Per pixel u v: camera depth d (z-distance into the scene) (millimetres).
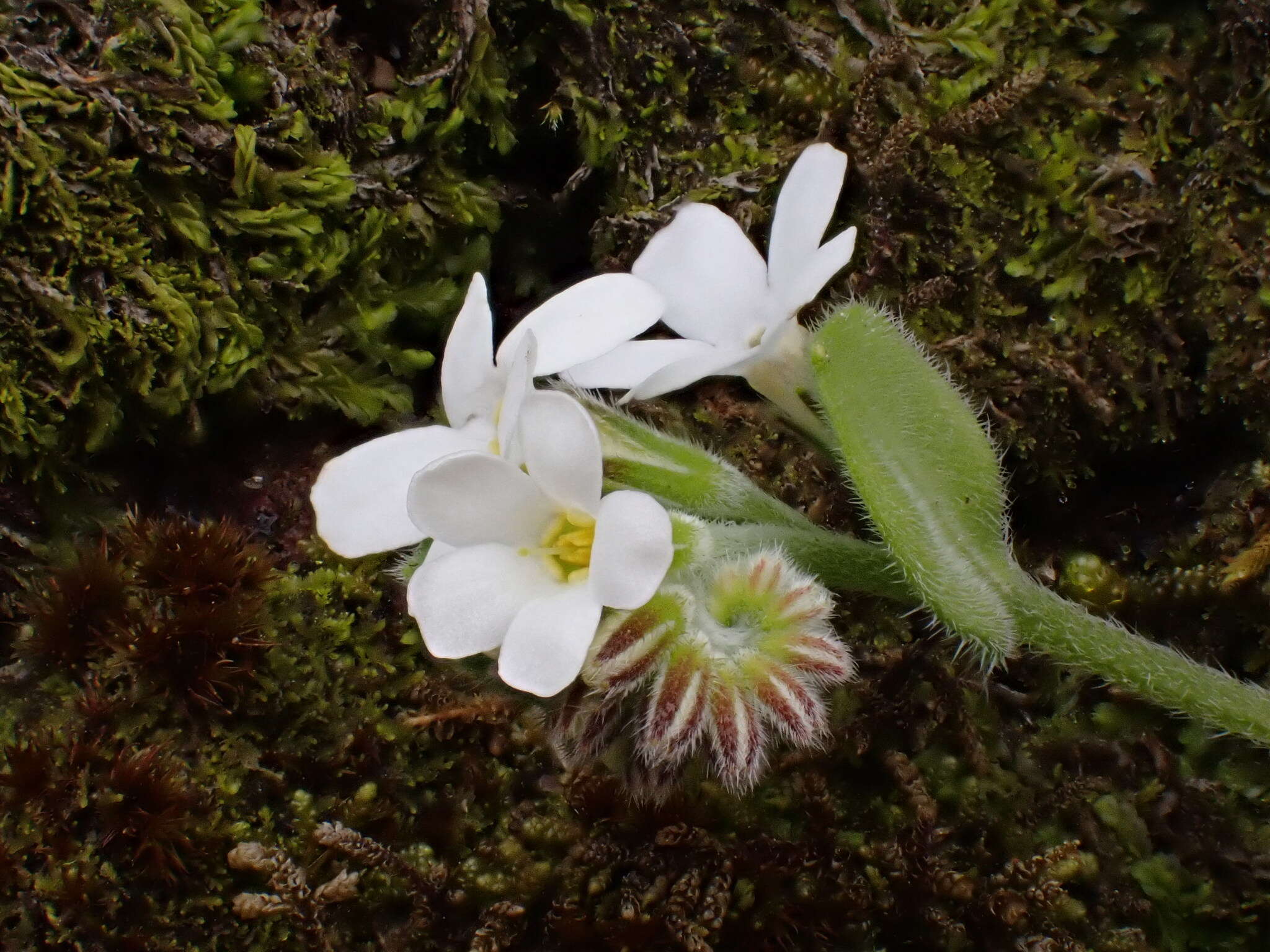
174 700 74
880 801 76
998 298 78
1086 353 77
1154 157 77
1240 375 76
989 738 77
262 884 73
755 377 70
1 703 74
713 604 66
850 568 69
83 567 74
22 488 76
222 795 74
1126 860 75
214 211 76
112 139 74
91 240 74
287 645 76
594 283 67
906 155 78
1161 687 68
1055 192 77
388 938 74
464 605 62
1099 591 77
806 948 73
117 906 72
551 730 69
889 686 77
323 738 76
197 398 77
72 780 72
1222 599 76
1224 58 76
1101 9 77
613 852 74
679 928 72
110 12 74
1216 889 74
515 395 64
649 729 65
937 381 68
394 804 76
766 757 68
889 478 67
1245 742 75
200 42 74
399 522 66
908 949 74
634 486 69
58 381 74
